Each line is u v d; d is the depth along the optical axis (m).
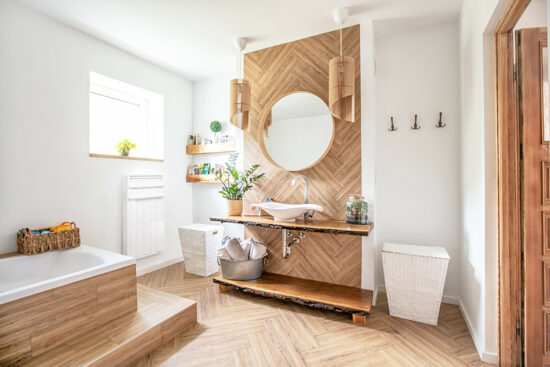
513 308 1.50
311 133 2.50
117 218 2.82
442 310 2.20
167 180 3.35
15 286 1.94
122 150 2.93
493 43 1.58
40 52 2.21
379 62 2.60
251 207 2.51
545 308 1.44
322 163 2.47
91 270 1.70
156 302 2.04
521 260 1.49
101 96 2.97
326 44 2.46
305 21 2.30
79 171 2.50
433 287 1.95
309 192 2.51
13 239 2.08
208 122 3.60
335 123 2.42
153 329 1.70
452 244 2.35
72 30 2.42
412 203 2.49
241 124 2.55
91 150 2.87
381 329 1.90
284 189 2.62
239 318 2.06
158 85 3.23
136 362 1.58
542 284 1.45
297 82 2.58
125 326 1.71
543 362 1.44
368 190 2.29
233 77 3.42
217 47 2.76
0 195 2.02
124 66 2.84
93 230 2.61
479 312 1.70
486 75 1.60
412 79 2.48
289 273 2.59
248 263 2.44
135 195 2.88
